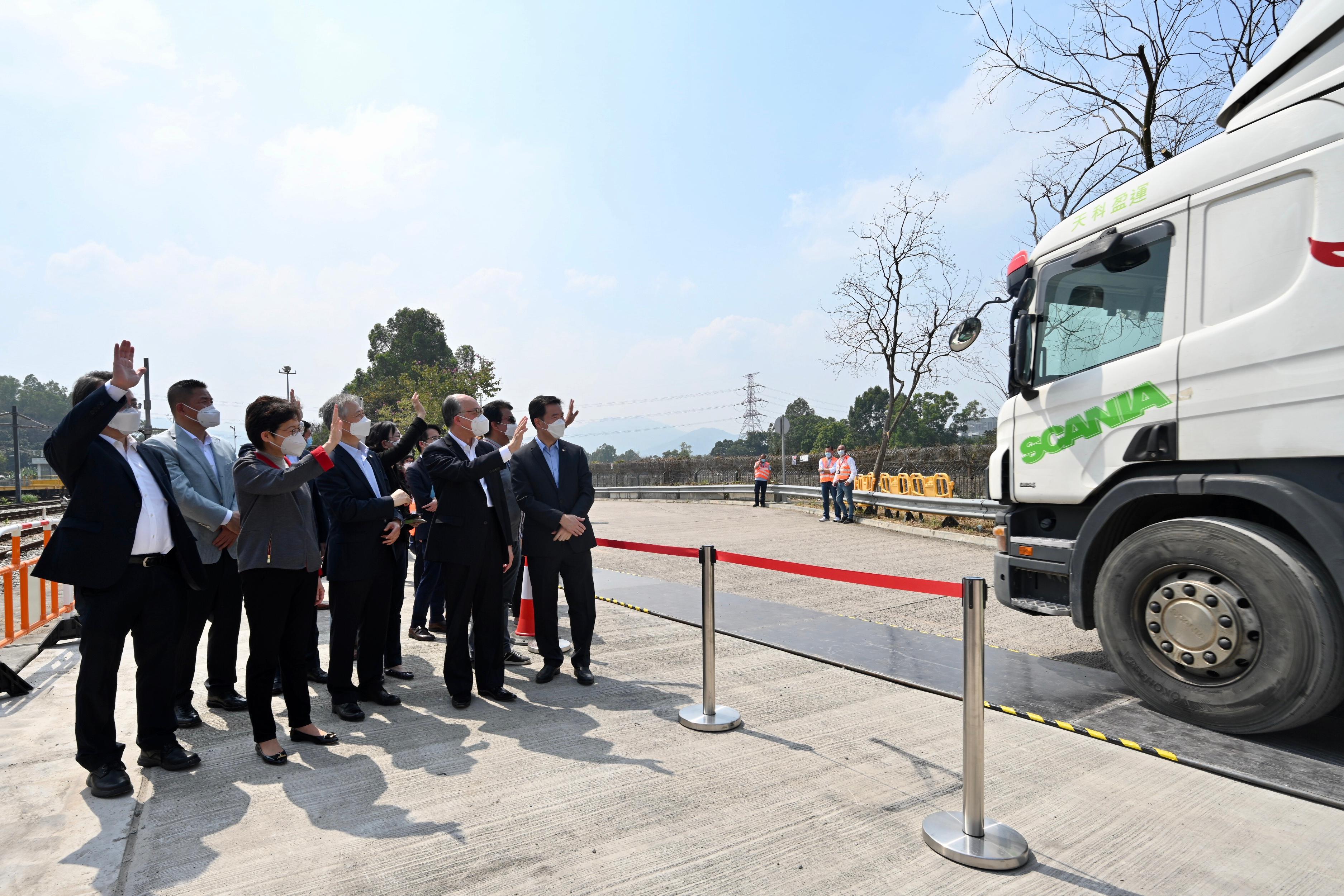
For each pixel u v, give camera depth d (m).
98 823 2.96
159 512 3.46
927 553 11.51
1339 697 3.53
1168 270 4.32
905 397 21.27
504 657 4.68
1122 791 3.26
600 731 4.03
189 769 3.51
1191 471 4.23
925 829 2.85
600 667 5.38
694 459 33.72
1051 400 5.01
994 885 2.53
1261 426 3.81
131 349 3.19
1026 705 4.40
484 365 40.72
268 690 3.66
